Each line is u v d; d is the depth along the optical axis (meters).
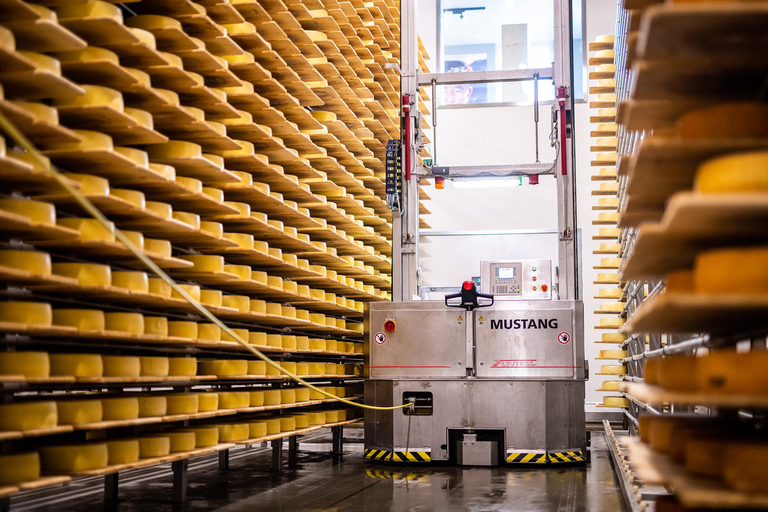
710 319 2.90
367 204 9.99
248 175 5.73
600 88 8.53
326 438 10.47
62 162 4.08
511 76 7.64
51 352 4.54
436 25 14.80
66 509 4.80
